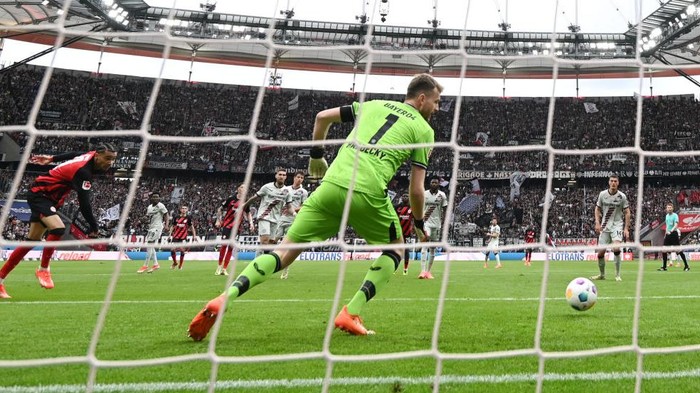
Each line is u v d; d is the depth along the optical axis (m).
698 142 32.69
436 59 33.59
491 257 22.56
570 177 32.19
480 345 3.06
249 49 33.53
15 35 26.67
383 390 2.17
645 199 31.58
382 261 3.43
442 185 32.72
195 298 5.74
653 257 26.62
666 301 5.60
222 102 34.94
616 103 35.53
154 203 11.45
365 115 3.40
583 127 34.53
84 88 32.66
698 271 12.60
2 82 30.69
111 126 31.88
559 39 32.34
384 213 3.28
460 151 2.66
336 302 2.15
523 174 32.38
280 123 34.88
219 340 3.15
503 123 35.22
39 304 5.07
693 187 32.34
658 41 28.78
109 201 29.05
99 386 2.19
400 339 3.20
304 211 3.29
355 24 31.62
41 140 29.36
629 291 6.82
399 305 5.11
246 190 2.31
